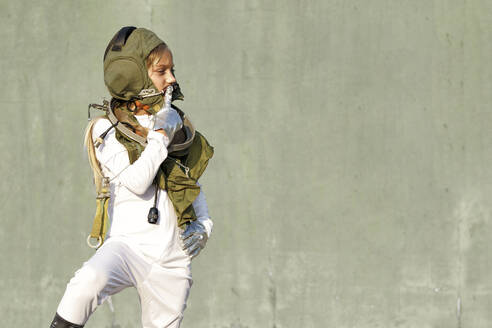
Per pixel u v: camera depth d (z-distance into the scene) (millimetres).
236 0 11797
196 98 11805
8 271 11938
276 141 11812
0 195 11938
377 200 11812
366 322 11820
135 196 6082
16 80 11922
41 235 11930
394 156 11805
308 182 11797
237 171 11812
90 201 11922
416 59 11781
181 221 6145
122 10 11820
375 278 11820
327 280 11812
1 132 11938
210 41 11805
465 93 11805
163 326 6223
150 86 6195
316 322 11828
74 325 5676
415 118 11805
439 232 11820
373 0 11773
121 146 6090
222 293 11852
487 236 11820
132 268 5969
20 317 11930
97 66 11883
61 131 11930
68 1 11859
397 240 11805
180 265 6258
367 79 11781
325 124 11797
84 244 11906
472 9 11766
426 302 11820
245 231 11820
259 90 11812
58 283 11930
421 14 11766
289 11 11781
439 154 11805
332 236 11812
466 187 11828
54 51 11898
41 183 11945
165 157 5887
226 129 11812
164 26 11797
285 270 11820
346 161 11805
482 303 11805
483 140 11805
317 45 11781
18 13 11898
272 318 11828
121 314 11938
